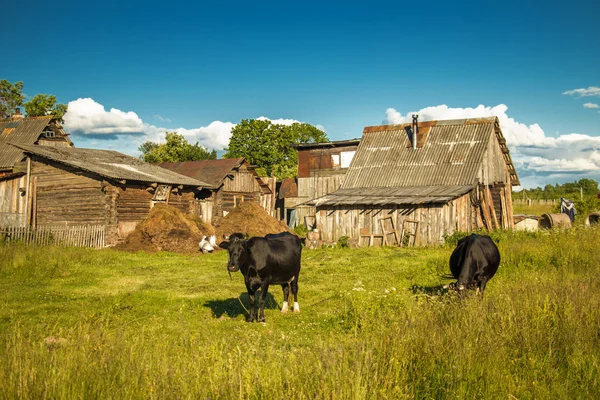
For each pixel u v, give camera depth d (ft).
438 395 19.61
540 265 52.29
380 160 116.98
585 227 81.25
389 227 93.76
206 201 122.72
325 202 99.30
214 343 24.44
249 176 138.41
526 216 122.93
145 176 95.35
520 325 25.32
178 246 81.66
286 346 27.99
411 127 121.39
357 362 19.80
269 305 40.75
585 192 317.01
